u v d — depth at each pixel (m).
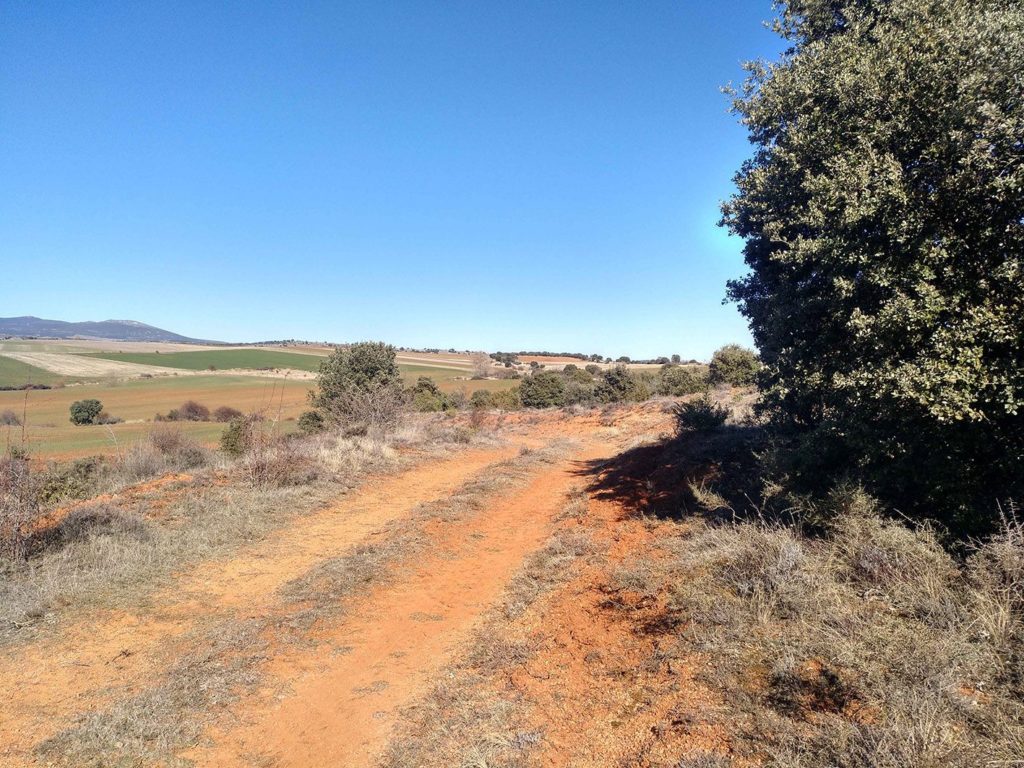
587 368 62.72
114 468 13.90
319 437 18.06
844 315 6.48
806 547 6.02
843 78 6.48
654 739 3.89
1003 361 5.04
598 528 9.79
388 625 6.80
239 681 5.34
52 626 6.22
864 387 5.90
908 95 5.95
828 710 3.72
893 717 3.42
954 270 5.46
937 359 5.25
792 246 7.08
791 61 8.04
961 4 6.10
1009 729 3.22
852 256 5.93
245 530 9.75
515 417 36.91
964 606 4.44
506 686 5.17
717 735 3.72
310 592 7.49
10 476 8.02
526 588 7.66
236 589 7.57
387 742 4.54
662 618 5.63
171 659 5.70
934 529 5.60
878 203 5.69
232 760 4.32
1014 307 5.06
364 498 12.96
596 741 4.08
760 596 5.20
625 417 30.73
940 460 5.89
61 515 9.24
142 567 7.82
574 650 5.62
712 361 34.91
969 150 5.31
